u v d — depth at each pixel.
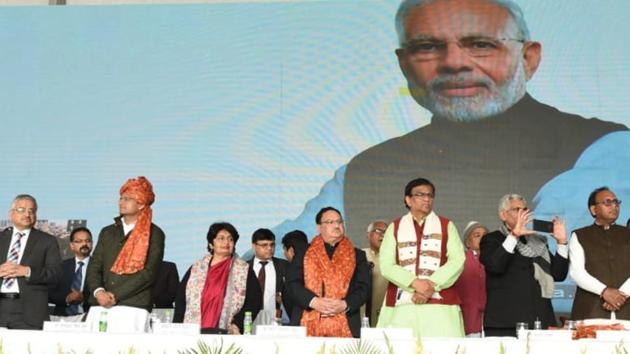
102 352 4.73
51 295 7.99
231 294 6.41
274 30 9.76
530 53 9.48
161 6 9.88
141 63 9.79
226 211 9.52
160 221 9.52
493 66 9.52
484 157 9.41
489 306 6.25
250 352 4.64
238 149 9.61
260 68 9.72
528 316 6.16
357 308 5.90
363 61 9.65
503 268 6.13
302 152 9.57
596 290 6.04
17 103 9.77
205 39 9.80
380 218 9.41
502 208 6.35
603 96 9.35
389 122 9.55
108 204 9.61
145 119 9.70
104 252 6.15
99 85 9.77
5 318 6.32
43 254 6.54
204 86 9.73
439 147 9.46
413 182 6.14
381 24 9.69
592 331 5.05
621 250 6.24
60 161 9.69
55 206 9.62
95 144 9.70
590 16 9.46
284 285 6.75
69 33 9.86
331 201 9.48
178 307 6.62
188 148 9.63
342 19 9.72
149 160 9.64
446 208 9.36
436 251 5.99
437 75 9.55
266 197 9.52
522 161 9.35
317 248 6.09
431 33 9.61
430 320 5.79
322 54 9.70
